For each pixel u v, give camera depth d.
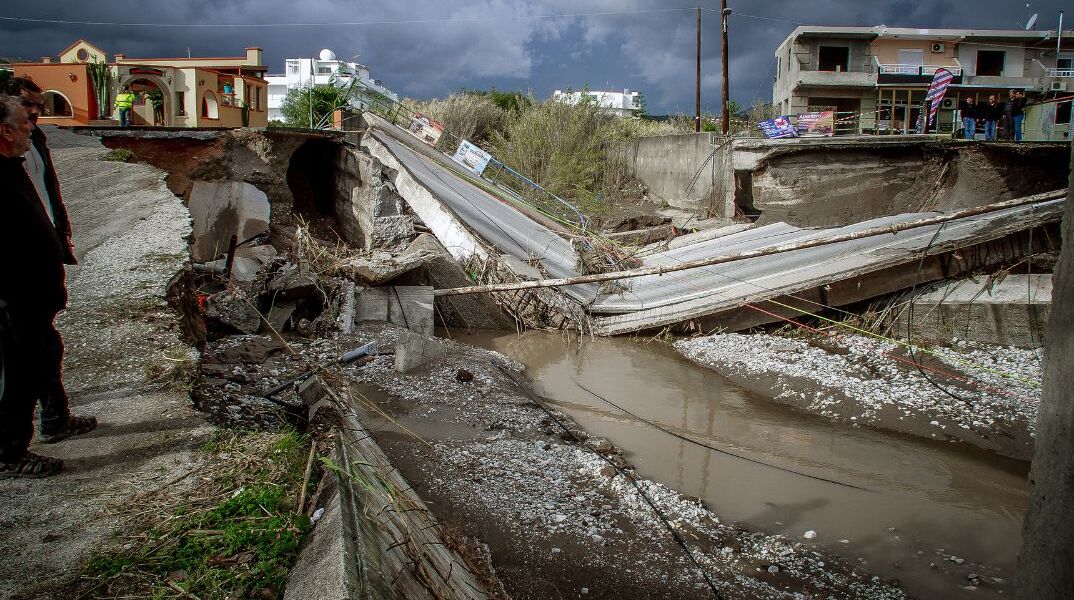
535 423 8.65
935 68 44.44
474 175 22.38
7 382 4.12
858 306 12.56
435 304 14.41
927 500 7.21
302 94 33.78
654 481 7.46
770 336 12.64
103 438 4.81
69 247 6.01
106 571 3.44
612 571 5.62
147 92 28.22
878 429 9.06
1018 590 3.27
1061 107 28.50
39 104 5.68
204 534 3.79
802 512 6.89
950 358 10.76
